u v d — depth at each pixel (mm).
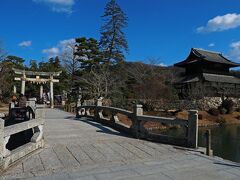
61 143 7594
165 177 5016
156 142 8078
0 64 30266
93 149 7047
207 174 5258
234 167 5758
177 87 40344
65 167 5469
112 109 11250
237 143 16469
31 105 10656
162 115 26844
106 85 28031
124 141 8141
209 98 35625
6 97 32938
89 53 33562
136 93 32375
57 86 41438
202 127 25703
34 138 6770
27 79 30156
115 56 38156
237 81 40594
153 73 39938
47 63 48281
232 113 34719
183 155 6660
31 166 5438
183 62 42281
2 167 5008
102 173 5160
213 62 40406
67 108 26938
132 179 4855
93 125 12031
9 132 5246
